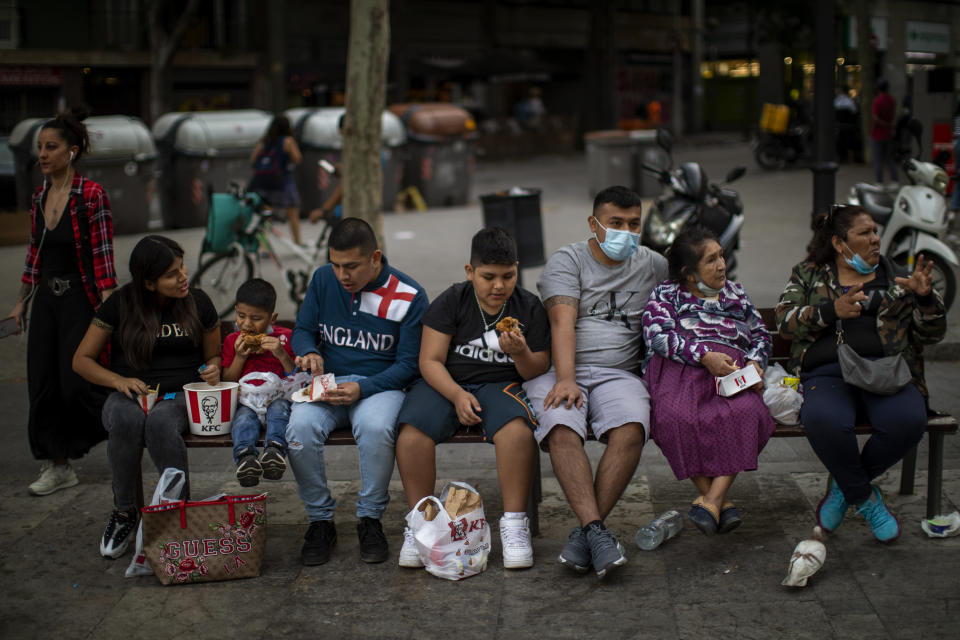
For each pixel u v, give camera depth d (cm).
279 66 2559
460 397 383
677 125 3566
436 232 1310
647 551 391
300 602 355
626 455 380
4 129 2312
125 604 355
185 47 2555
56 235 431
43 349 438
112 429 387
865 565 372
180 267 399
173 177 1409
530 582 367
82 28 2406
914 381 396
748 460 378
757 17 3219
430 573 374
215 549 370
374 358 412
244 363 412
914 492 439
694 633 327
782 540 397
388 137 1509
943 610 337
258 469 370
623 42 3672
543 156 3095
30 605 355
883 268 407
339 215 900
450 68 3003
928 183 754
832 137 738
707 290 405
